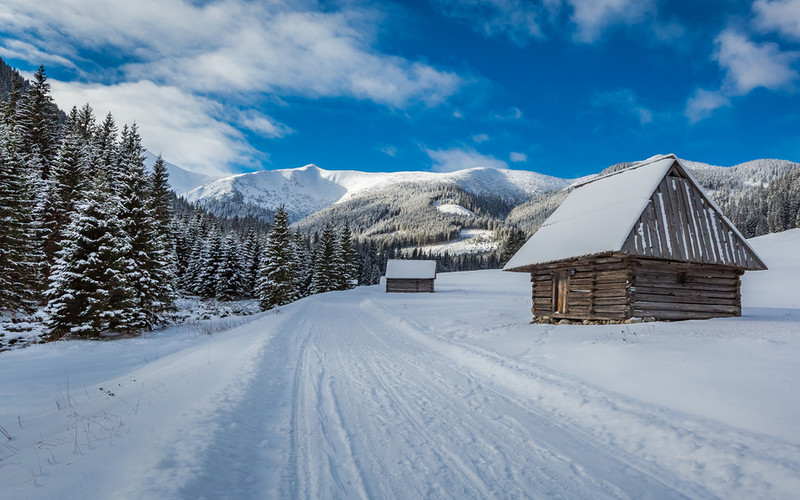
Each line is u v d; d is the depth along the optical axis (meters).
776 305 27.30
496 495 4.18
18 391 9.27
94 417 5.89
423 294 47.91
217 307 43.28
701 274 14.58
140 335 20.52
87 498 3.36
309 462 4.84
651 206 14.36
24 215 26.83
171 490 3.40
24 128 41.72
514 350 11.61
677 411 6.19
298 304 37.97
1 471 4.03
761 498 4.01
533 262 17.09
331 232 65.50
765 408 5.80
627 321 13.36
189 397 6.62
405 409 7.02
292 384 8.68
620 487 4.38
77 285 19.83
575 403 6.98
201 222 75.56
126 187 24.17
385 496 4.09
